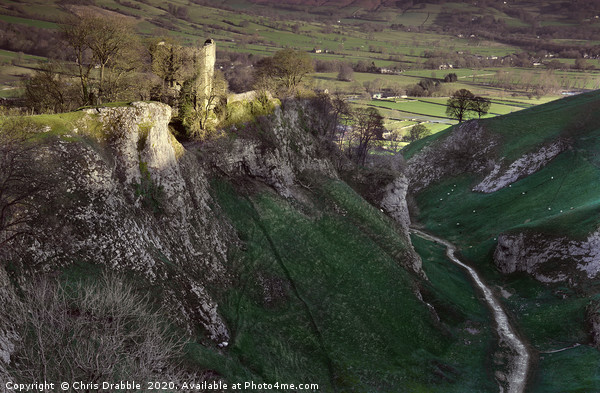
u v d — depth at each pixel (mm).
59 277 43781
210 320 52625
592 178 113312
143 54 77000
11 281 40719
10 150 45875
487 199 125812
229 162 73375
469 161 142750
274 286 62875
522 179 127875
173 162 61438
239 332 54250
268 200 74000
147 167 58000
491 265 97688
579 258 85125
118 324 38125
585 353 66812
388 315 67250
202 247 60031
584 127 136750
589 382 60719
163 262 52844
